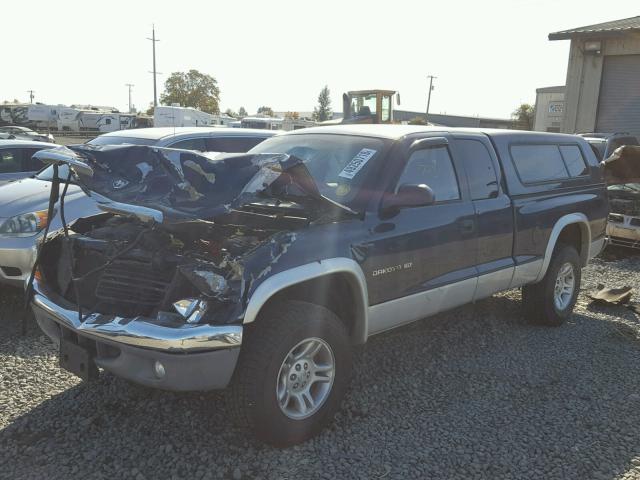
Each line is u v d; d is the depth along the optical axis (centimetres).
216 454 326
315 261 336
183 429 351
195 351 294
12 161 889
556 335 535
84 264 359
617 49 1833
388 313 390
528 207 503
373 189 387
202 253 329
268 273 314
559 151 573
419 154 423
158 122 4016
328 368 348
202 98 7494
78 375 336
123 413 369
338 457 326
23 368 432
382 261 377
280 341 316
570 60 1927
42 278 373
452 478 311
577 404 397
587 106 1920
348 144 428
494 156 490
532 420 374
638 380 438
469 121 6319
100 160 332
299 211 361
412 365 455
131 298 326
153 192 327
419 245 402
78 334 329
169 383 300
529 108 5356
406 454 331
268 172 323
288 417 327
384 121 1870
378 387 415
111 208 316
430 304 420
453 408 387
